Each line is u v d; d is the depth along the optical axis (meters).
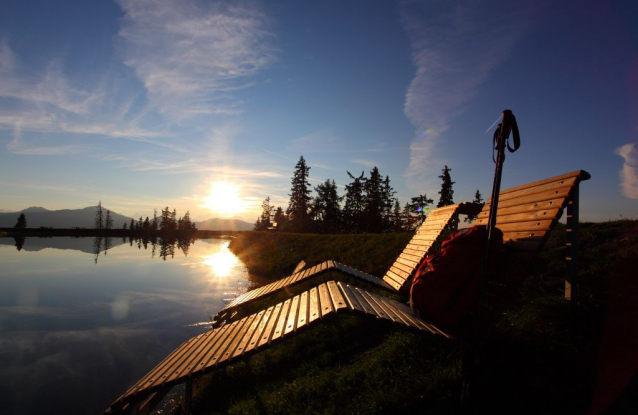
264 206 95.88
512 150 3.06
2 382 6.94
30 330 10.03
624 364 2.96
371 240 15.23
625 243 5.74
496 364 3.55
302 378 4.86
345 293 4.31
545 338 3.69
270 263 19.48
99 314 11.58
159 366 4.74
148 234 101.56
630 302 3.66
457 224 7.02
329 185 66.81
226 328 5.50
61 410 5.86
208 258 30.81
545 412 2.91
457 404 3.26
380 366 4.12
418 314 3.78
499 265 3.75
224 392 5.73
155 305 12.70
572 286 3.92
